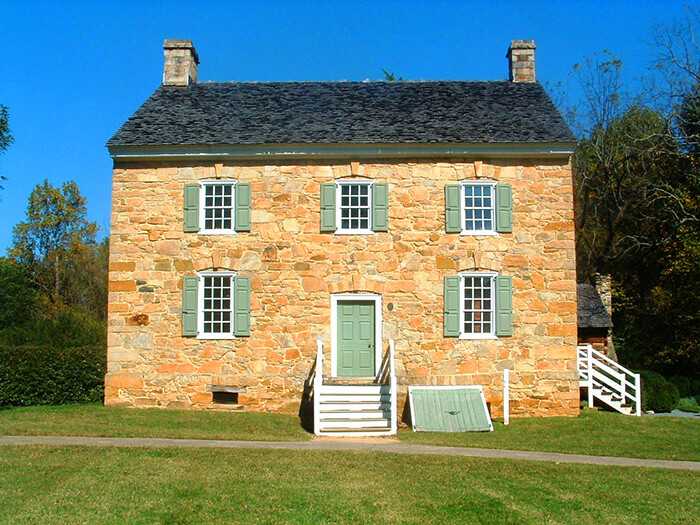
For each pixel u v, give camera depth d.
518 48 21.14
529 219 17.61
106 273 43.84
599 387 19.58
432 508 9.37
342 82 21.17
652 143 26.98
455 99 19.83
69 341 20.67
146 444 12.89
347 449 12.93
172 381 17.38
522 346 17.36
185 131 18.05
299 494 9.79
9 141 24.84
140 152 17.53
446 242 17.52
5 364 18.11
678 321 26.27
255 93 20.42
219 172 17.67
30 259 46.22
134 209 17.69
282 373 17.36
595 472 11.46
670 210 25.66
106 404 17.41
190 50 20.95
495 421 16.75
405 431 15.63
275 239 17.58
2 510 8.98
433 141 17.38
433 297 17.44
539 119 18.48
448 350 17.31
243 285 17.45
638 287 29.31
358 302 17.59
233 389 17.34
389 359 17.16
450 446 13.70
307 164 17.72
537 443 14.25
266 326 17.42
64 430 14.12
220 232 17.61
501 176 17.69
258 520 8.82
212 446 12.84
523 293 17.48
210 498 9.56
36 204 47.00
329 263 17.52
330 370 17.31
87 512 8.98
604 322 21.00
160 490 9.85
